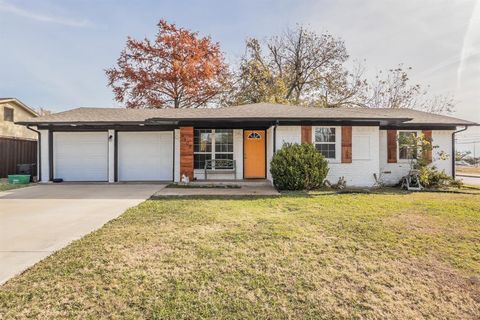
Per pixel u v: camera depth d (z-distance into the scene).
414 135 11.73
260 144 12.80
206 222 5.48
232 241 4.37
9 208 6.98
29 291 2.91
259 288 3.00
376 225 5.24
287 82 25.23
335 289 3.00
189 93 22.78
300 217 5.87
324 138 11.30
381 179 12.01
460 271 3.43
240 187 10.82
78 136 12.93
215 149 12.66
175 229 5.01
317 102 24.89
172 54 22.58
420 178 10.93
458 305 2.77
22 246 4.22
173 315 2.55
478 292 2.99
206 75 22.75
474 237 4.59
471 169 24.38
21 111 20.00
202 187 10.86
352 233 4.77
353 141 11.36
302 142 11.15
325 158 11.22
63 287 2.99
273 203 7.46
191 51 22.81
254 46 25.36
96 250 3.99
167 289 2.97
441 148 12.32
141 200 8.06
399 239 4.48
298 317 2.55
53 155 12.78
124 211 6.56
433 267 3.53
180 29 22.70
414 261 3.69
